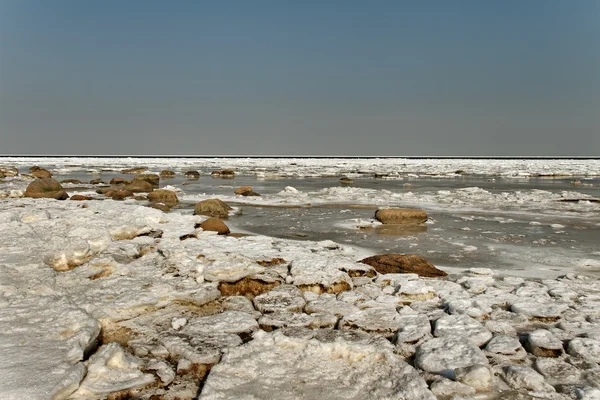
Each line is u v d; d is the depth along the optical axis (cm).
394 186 3020
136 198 2011
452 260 952
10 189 1823
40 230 941
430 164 7331
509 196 2231
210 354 472
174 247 827
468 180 3644
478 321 573
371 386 418
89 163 6769
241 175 4247
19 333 474
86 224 1001
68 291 633
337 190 2402
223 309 620
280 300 640
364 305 629
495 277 811
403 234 1247
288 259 826
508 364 470
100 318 552
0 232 905
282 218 1530
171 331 541
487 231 1298
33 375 389
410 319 576
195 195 2219
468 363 457
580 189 2788
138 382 417
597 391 411
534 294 688
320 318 573
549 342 503
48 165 5772
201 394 396
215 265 716
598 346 495
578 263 923
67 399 385
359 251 1028
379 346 494
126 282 664
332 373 441
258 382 422
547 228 1351
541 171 4753
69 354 431
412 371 434
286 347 486
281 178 3825
